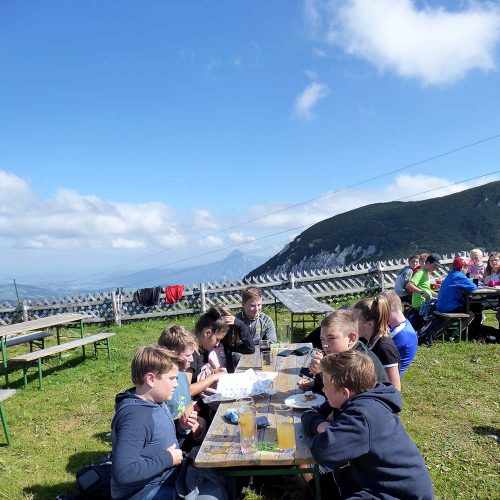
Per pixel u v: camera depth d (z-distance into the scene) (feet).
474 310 28.89
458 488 12.46
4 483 14.15
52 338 40.70
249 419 9.41
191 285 48.80
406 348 15.19
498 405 18.17
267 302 48.21
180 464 10.32
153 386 9.93
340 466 8.64
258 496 12.32
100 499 11.20
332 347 11.32
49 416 20.76
